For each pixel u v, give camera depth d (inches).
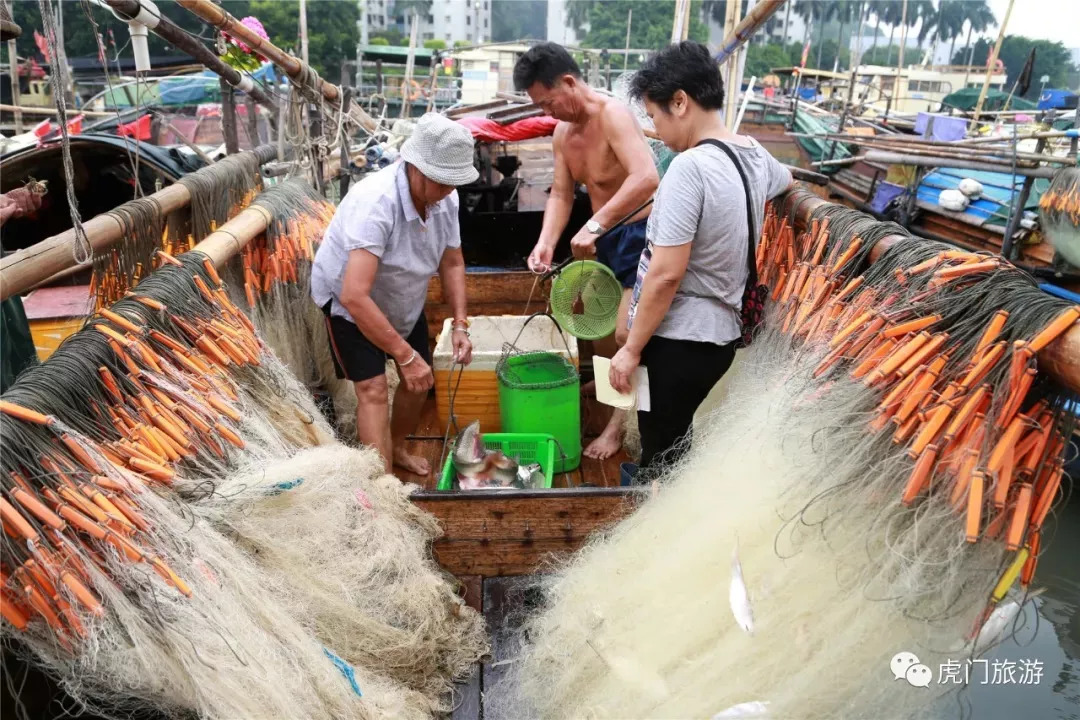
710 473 84.4
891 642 64.2
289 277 126.6
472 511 101.8
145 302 80.0
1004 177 282.2
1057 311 57.2
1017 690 109.4
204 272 93.7
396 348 107.6
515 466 120.5
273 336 120.6
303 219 136.6
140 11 124.1
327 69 1589.6
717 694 69.8
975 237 279.3
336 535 82.8
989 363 60.2
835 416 70.2
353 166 210.8
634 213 120.7
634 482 108.0
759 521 73.4
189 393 76.6
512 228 202.5
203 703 59.8
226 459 76.5
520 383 129.4
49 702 68.0
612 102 121.1
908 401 63.4
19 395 62.1
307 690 66.5
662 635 76.8
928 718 70.6
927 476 60.9
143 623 58.7
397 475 132.0
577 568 94.2
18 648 64.3
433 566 101.3
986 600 60.2
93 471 62.3
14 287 71.4
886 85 1010.1
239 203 147.3
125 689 60.4
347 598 79.4
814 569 67.6
